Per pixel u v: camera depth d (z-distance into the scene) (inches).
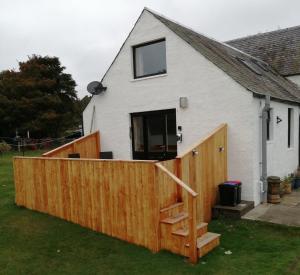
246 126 363.9
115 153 497.0
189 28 524.4
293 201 382.0
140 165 253.4
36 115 1438.2
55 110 1529.3
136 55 472.4
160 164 252.7
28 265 236.7
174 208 264.4
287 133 474.3
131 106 473.1
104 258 242.4
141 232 258.1
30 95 1445.6
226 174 373.4
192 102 408.2
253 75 451.2
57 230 299.4
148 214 251.3
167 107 433.1
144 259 236.5
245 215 331.6
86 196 300.7
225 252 246.8
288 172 476.4
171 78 427.2
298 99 494.9
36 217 336.5
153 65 455.5
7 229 306.7
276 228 295.3
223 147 366.0
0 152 977.5
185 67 412.8
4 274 224.5
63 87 1695.4
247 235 282.0
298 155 521.7
